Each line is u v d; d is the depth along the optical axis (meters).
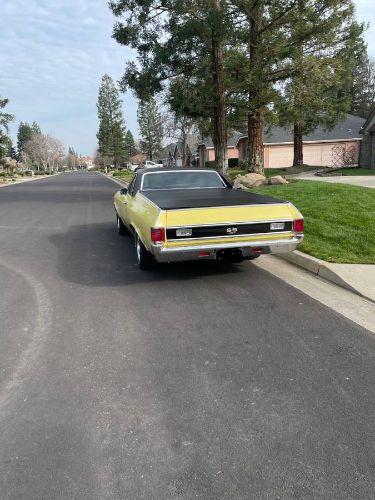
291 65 17.22
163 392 3.15
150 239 5.29
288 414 2.86
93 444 2.61
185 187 7.56
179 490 2.24
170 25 15.85
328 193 10.73
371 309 4.68
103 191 26.25
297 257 6.54
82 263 7.11
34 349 3.89
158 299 5.18
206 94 16.36
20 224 12.04
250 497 2.19
